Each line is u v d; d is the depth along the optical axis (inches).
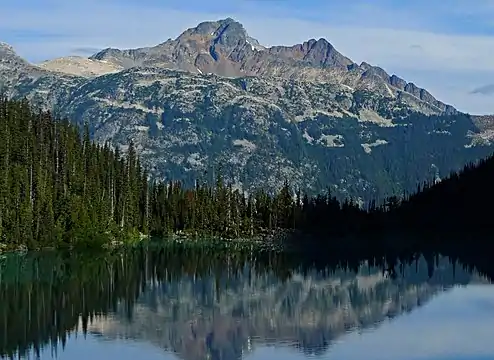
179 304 4426.7
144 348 3316.9
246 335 3563.0
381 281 5561.0
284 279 5684.1
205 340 3467.0
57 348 3314.5
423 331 3599.9
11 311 4128.9
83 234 7603.4
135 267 6274.6
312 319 3964.1
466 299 4616.1
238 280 5590.6
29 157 7770.7
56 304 4372.5
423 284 5364.2
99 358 3149.6
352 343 3361.2
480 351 3169.3
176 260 6993.1
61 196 7667.3
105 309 4222.4
